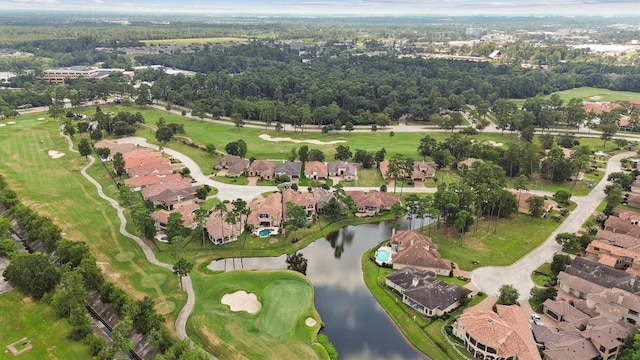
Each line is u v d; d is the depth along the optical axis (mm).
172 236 123188
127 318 83562
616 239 126062
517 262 121188
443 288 102938
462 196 138125
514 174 186500
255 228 136750
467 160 193375
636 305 95438
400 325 96625
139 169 172375
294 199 148125
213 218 135625
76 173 175750
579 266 113625
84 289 95625
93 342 82812
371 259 122562
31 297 99250
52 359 82688
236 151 195750
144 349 85188
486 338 85125
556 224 143250
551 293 102000
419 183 177625
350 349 89688
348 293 108562
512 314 93062
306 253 127375
